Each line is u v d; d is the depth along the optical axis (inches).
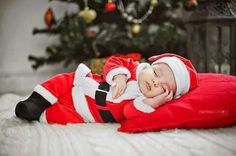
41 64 89.7
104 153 27.1
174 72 34.6
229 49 51.5
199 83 36.6
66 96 38.5
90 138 30.9
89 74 39.3
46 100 37.5
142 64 38.0
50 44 98.0
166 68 34.9
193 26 60.9
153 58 37.4
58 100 38.4
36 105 37.3
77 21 83.7
